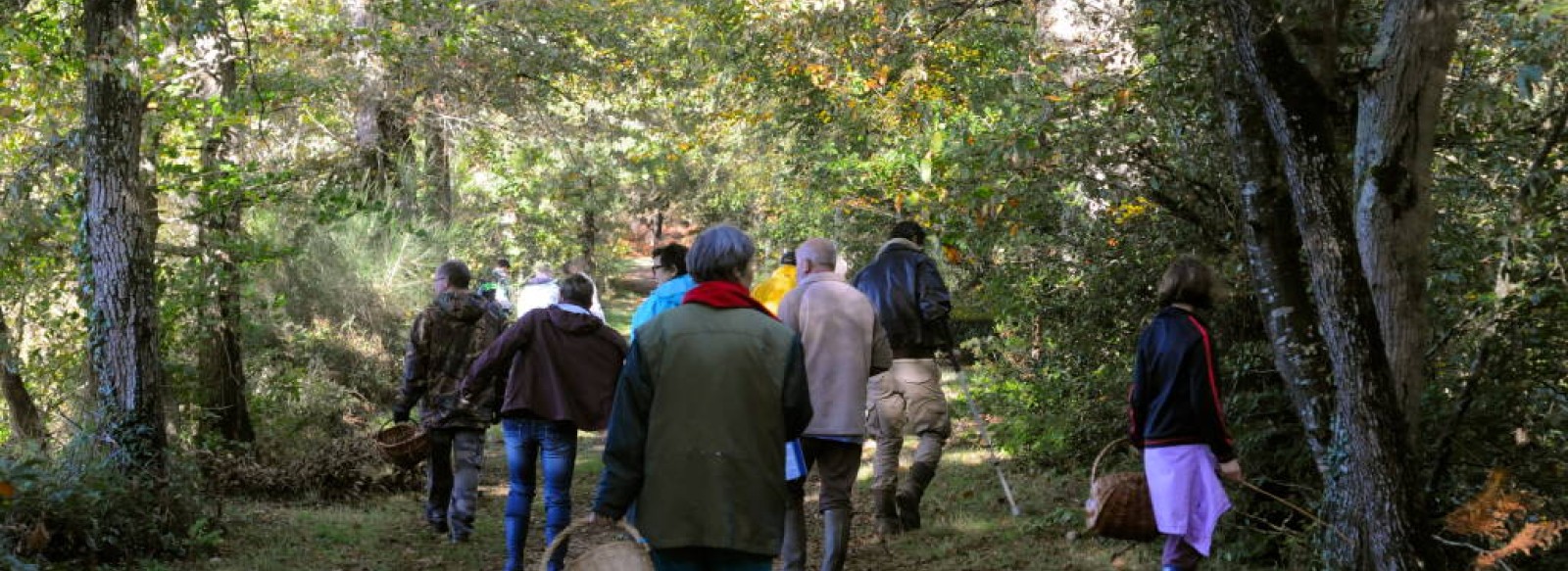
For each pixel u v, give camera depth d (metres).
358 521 8.53
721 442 3.88
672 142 21.34
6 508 6.07
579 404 6.67
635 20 19.14
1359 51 5.58
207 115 9.09
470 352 7.98
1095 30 7.92
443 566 7.29
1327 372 5.22
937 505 8.39
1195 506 4.92
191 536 7.25
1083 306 8.22
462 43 15.09
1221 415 4.88
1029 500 8.23
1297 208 4.59
